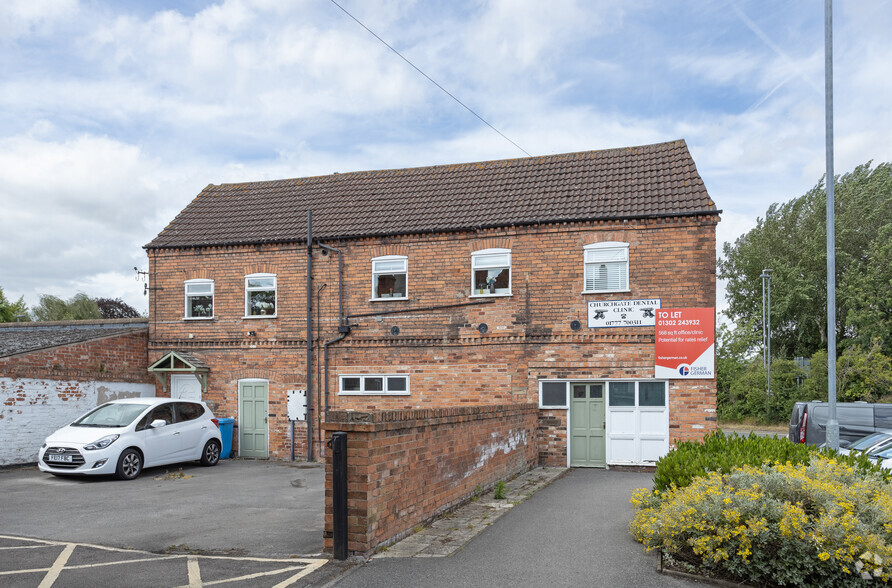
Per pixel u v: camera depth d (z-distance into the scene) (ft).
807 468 26.53
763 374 142.41
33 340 61.93
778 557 22.39
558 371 56.75
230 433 64.23
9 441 53.31
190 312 67.51
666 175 60.23
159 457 51.57
